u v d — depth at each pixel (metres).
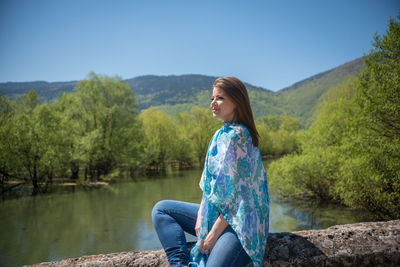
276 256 1.33
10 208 15.99
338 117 16.19
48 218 13.73
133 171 35.84
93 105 31.03
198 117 47.62
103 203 17.06
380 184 9.00
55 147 24.80
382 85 8.64
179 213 1.45
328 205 13.68
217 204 1.23
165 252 1.31
